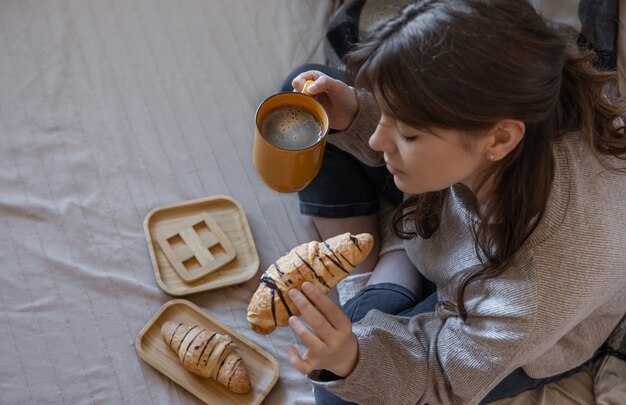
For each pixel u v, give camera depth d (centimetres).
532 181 70
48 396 111
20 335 115
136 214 128
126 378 113
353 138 99
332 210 119
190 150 136
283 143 83
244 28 149
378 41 64
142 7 150
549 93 64
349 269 79
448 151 66
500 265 77
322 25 149
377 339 86
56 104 138
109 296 120
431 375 87
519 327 77
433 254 95
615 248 74
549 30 63
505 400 110
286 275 78
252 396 112
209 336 111
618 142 77
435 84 60
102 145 135
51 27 146
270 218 130
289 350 79
